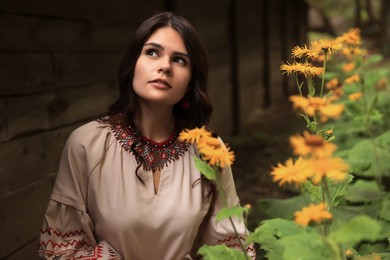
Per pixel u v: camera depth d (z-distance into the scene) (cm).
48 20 281
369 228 101
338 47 154
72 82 306
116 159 163
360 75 332
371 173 329
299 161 121
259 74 962
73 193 163
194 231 165
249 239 130
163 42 163
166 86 163
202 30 645
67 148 166
